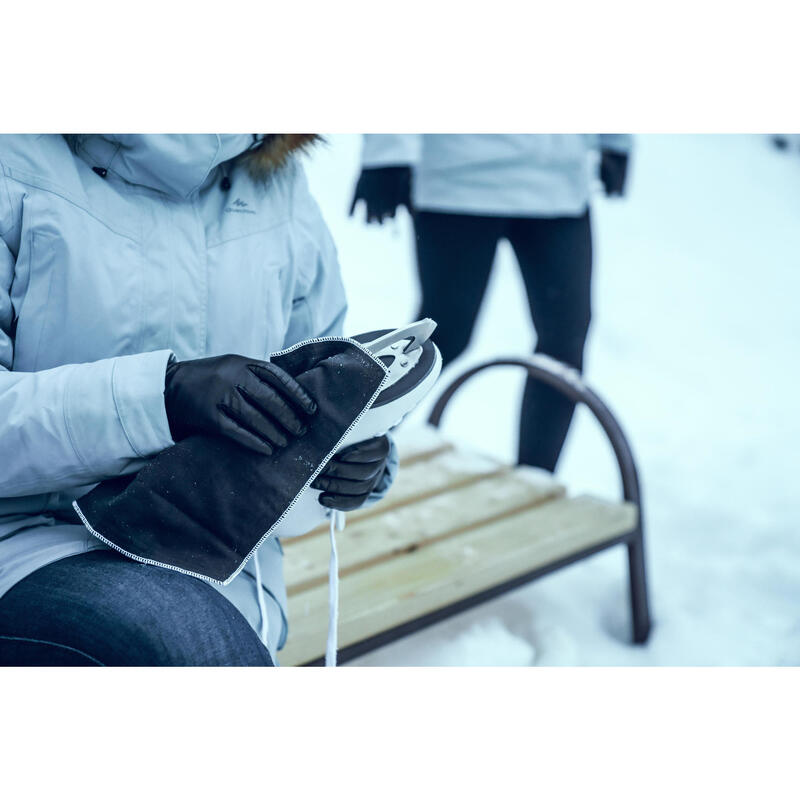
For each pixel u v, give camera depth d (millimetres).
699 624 2139
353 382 996
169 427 971
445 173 2260
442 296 2389
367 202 2252
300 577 1654
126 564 950
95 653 865
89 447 941
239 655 893
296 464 975
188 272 1114
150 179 1095
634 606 2041
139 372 957
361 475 1088
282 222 1220
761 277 5020
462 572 1700
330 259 1304
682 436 3238
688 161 6777
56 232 1024
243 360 960
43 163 1033
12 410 935
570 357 2408
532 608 2121
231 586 1091
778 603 2234
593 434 3234
